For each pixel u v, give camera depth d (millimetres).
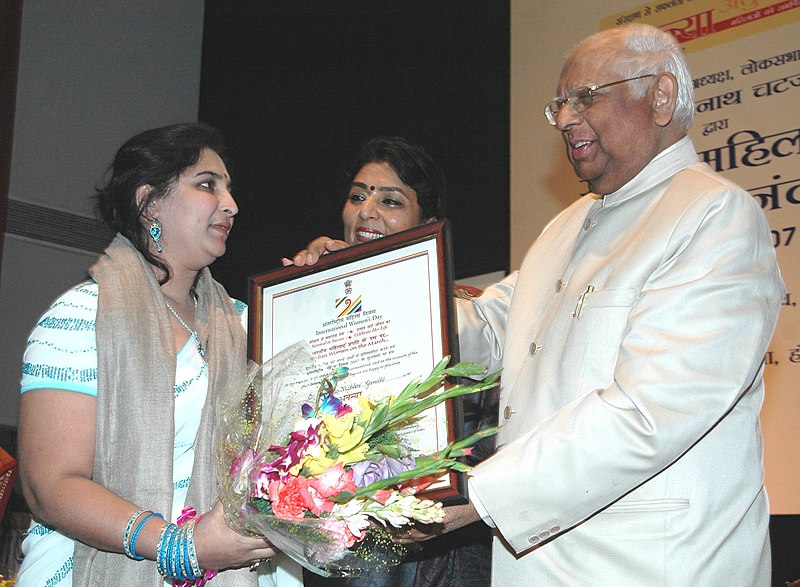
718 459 2021
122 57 8508
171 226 2422
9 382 7840
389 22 6629
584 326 2137
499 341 2633
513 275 2836
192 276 2516
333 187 6797
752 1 4695
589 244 2318
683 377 1913
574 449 1933
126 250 2412
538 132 5453
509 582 2113
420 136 6254
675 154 2291
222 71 8148
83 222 8258
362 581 2691
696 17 4898
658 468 1916
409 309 2340
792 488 4074
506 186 5652
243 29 8023
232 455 1987
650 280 2080
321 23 7203
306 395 2191
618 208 2312
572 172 5211
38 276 8070
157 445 2197
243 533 1979
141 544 2045
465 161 5926
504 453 2014
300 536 1853
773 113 4520
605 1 5301
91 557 2186
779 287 2098
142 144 2430
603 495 1934
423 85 6305
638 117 2260
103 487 2129
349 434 1887
